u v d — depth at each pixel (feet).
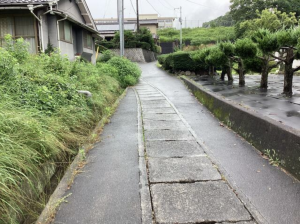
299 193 7.63
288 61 20.66
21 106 10.37
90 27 53.98
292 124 12.35
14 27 33.83
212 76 43.52
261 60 25.52
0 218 5.93
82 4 48.19
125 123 16.72
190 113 19.38
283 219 6.47
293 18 72.90
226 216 6.71
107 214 6.93
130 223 6.55
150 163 10.26
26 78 13.00
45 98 11.75
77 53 47.34
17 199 6.66
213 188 8.16
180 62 49.34
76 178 9.06
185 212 6.94
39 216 6.88
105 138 13.60
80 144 12.01
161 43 124.88
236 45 24.12
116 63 40.16
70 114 12.52
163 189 8.20
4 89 11.09
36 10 32.76
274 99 19.42
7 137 7.64
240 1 97.86
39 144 8.62
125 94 30.12
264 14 71.67
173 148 11.91
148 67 70.85
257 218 6.56
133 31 103.19
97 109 17.53
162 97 27.35
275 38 19.99
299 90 23.79
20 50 16.87
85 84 18.99
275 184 8.21
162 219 6.67
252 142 11.91
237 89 26.08
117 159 10.73
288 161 9.03
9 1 31.89
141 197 7.74
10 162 6.79
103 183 8.66
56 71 17.37
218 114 17.51
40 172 8.35
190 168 9.68
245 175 8.92
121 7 50.67
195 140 13.00
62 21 39.01
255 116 11.98
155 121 17.19
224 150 11.44
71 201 7.57
